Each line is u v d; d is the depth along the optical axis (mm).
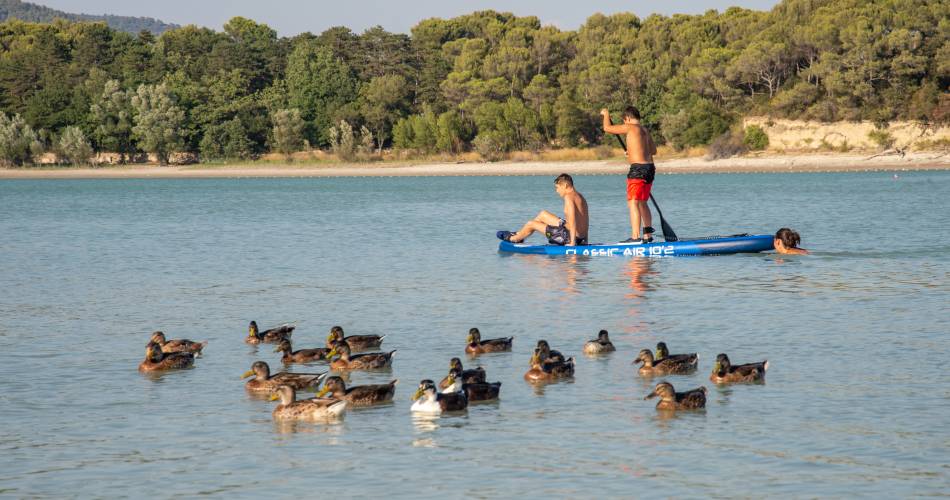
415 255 79625
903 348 41781
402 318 50781
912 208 121812
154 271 70938
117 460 29281
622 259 74562
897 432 30609
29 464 28984
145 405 35094
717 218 114562
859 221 105125
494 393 35406
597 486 26734
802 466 27938
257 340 45562
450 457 29203
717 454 29000
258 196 185625
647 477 27328
